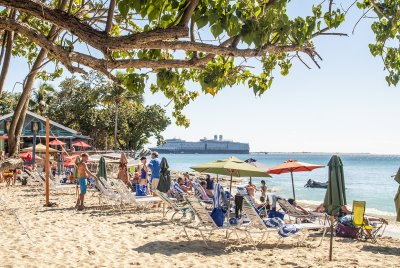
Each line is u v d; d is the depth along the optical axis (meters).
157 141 59.19
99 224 9.46
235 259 6.64
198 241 8.05
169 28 2.92
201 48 3.13
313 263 6.50
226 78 3.74
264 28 3.35
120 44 2.94
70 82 54.91
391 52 5.72
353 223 9.14
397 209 7.79
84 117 52.91
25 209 11.62
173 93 5.02
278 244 8.15
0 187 18.83
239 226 7.90
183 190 13.93
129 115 57.31
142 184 12.55
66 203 13.25
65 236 8.00
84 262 6.13
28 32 3.09
